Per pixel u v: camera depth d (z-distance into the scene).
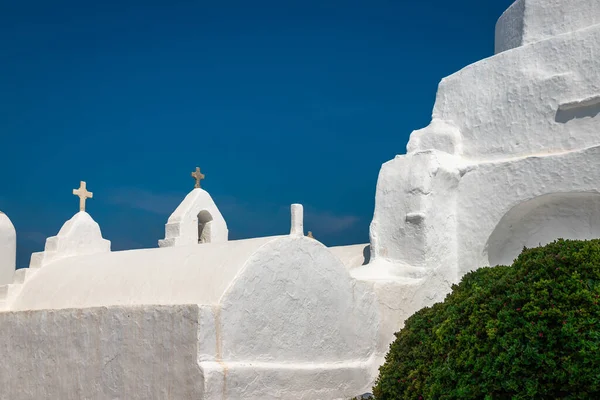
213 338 8.49
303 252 9.89
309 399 9.47
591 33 12.08
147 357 8.86
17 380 10.92
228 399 8.34
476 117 13.50
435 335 8.52
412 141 14.16
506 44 14.56
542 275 7.70
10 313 11.27
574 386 6.88
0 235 16.44
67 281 12.03
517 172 12.34
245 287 8.98
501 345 7.41
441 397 7.78
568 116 12.06
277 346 9.31
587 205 11.78
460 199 13.10
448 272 12.73
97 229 14.73
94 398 9.52
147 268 10.71
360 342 10.73
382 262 12.89
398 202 13.00
